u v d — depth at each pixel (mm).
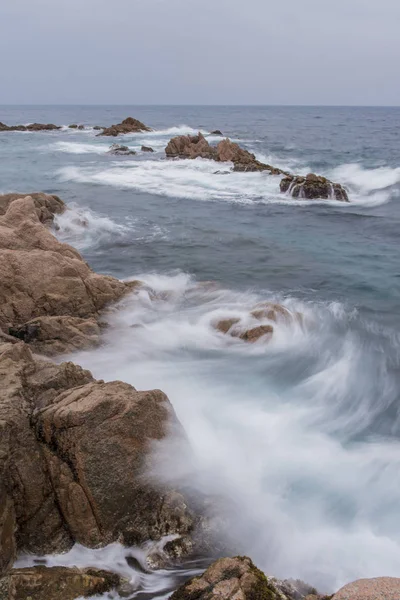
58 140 60719
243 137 65562
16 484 5309
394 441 7734
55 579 4801
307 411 8414
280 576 5309
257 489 6418
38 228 11992
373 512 6230
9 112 193000
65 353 9305
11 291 10055
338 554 5598
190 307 12234
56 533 5387
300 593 4855
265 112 197000
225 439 7301
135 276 14414
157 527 5492
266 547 5586
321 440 7656
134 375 9008
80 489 5398
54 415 5586
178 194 27375
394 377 9617
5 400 5762
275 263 15992
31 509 5363
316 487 6582
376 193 28484
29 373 6504
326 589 5172
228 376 9344
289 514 6109
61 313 10375
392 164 37812
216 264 15773
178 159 41688
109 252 16781
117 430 5621
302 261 16250
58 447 5574
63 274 10617
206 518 5609
